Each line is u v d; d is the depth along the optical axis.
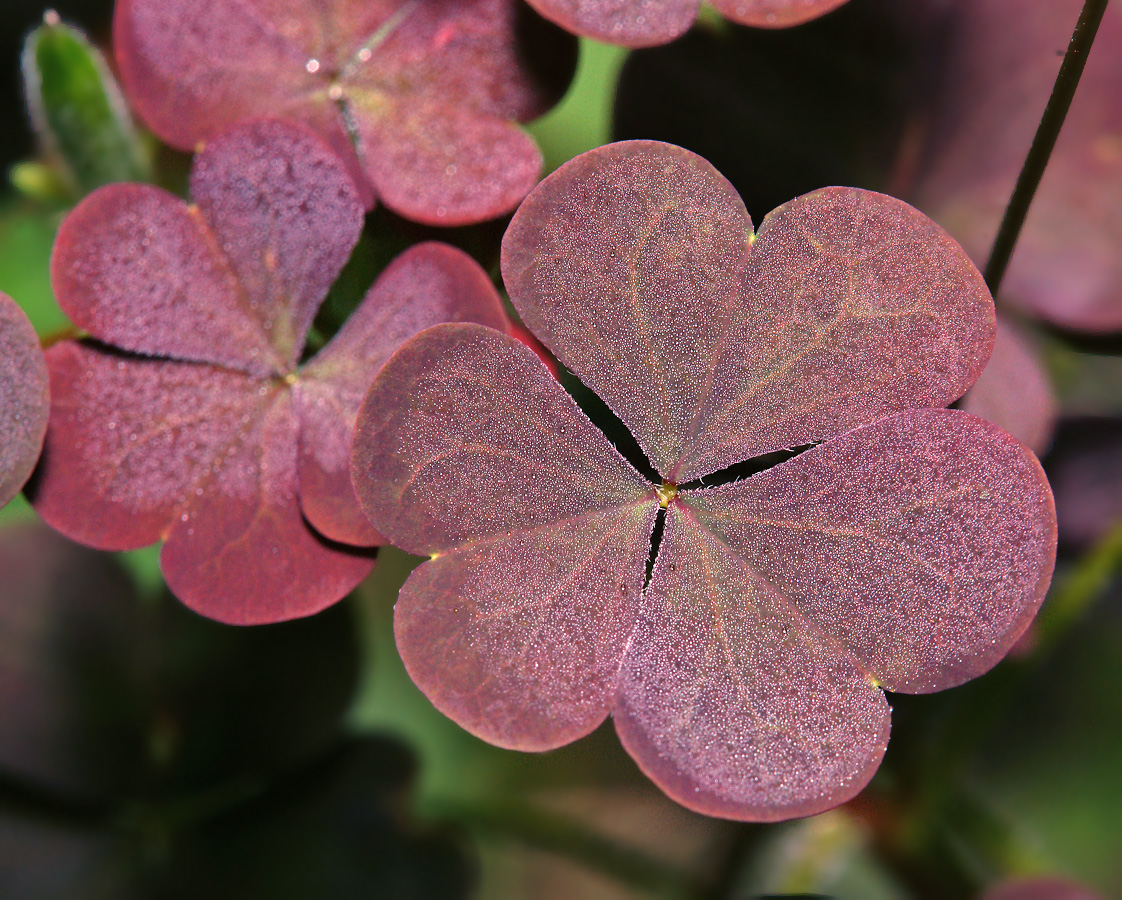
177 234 0.13
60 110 0.15
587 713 0.13
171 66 0.14
